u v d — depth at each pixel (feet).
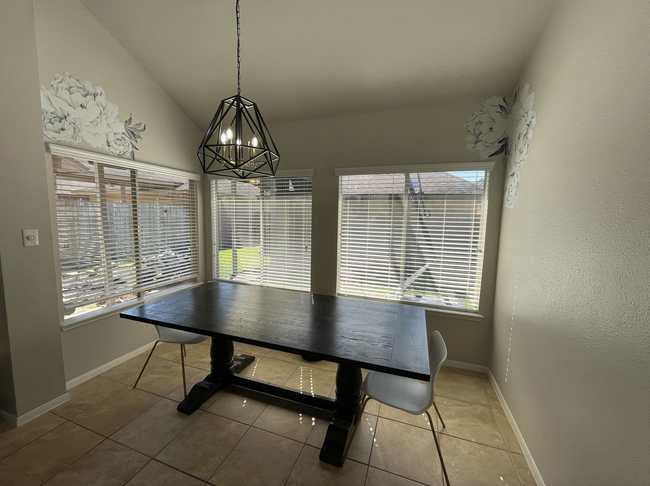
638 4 3.31
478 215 8.51
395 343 5.22
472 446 5.89
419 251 9.17
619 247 3.47
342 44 7.36
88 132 7.58
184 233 11.00
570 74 4.81
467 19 6.36
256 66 8.34
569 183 4.68
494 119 7.97
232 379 7.59
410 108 8.76
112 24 7.72
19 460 5.32
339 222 9.99
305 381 8.07
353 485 4.97
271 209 10.92
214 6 6.88
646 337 3.00
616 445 3.34
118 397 7.20
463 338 8.87
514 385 6.51
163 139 9.78
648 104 3.11
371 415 6.81
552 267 5.09
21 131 5.92
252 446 5.76
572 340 4.37
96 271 8.08
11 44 5.70
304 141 10.06
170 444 5.76
